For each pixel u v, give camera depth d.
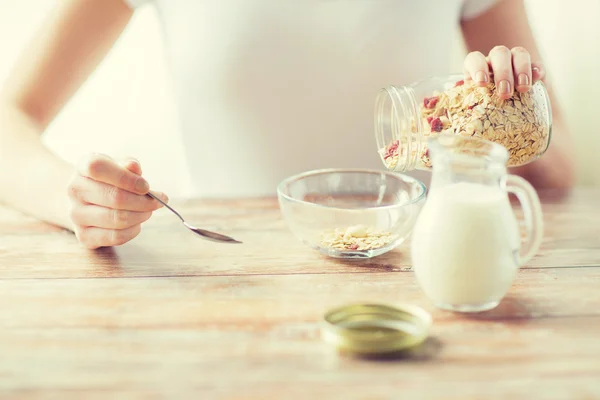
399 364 0.68
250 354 0.69
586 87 1.70
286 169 1.30
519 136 0.90
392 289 0.82
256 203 1.11
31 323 0.75
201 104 1.29
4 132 1.12
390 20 1.26
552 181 1.23
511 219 0.77
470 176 0.78
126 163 0.93
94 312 0.77
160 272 0.87
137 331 0.73
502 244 0.75
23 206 1.04
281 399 0.63
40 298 0.80
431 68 1.30
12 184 1.06
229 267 0.88
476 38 1.34
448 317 0.76
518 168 1.23
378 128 0.98
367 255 0.90
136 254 0.92
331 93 1.27
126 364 0.68
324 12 1.25
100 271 0.87
